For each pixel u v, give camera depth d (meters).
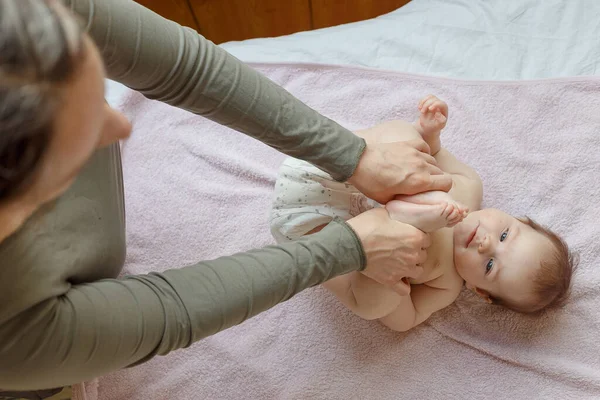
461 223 1.01
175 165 1.28
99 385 1.14
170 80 0.67
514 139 1.18
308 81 1.28
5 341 0.52
